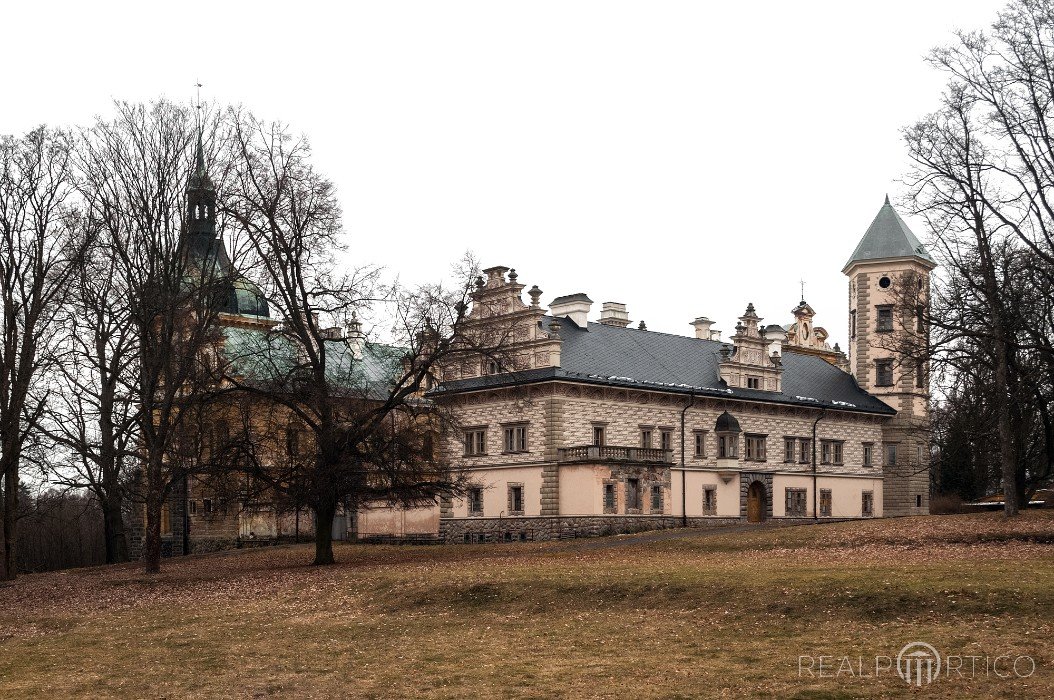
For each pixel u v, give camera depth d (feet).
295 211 162.30
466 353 169.89
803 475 272.92
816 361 306.76
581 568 128.47
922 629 81.66
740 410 261.24
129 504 269.44
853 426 288.10
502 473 239.30
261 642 93.86
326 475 160.76
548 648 84.43
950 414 232.53
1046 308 162.30
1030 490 233.96
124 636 100.32
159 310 159.74
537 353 231.71
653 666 75.41
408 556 181.98
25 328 159.63
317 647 90.38
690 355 267.80
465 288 168.96
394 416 176.86
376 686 74.02
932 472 324.60
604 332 257.96
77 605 126.72
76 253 160.15
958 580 94.53
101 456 204.44
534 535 229.66
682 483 245.65
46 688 77.56
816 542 156.76
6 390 160.04
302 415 163.63
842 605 90.17
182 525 257.14
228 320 268.82
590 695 68.08
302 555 197.67
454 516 249.34
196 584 142.51
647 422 242.78
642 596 102.06
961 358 171.01
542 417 230.48
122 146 164.45
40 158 163.02
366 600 115.03
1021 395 167.73
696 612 94.63
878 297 297.53
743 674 71.46
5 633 105.70
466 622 99.96
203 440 172.76
